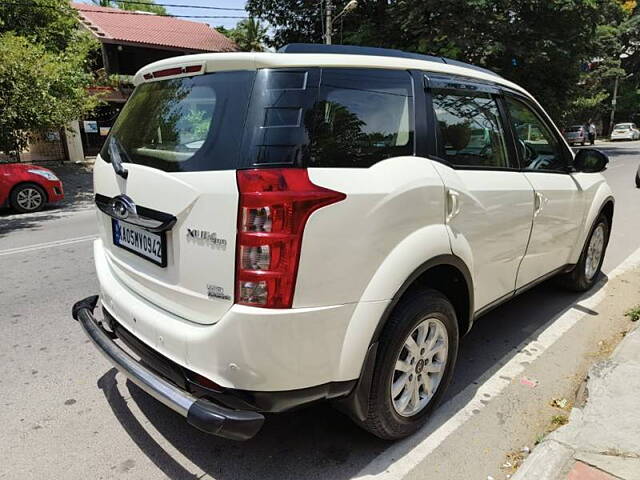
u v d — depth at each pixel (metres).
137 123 2.60
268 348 1.97
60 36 14.80
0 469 2.45
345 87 2.25
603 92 37.44
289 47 2.41
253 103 2.04
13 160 14.98
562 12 17.52
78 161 17.81
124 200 2.47
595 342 3.81
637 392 2.90
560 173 3.86
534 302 4.60
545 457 2.38
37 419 2.86
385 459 2.52
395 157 2.39
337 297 2.08
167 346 2.24
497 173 3.05
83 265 5.95
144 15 26.47
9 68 10.11
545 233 3.62
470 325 2.97
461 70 3.00
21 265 5.96
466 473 2.42
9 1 13.35
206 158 2.08
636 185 12.22
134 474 2.42
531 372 3.39
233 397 2.04
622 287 4.96
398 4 17.64
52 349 3.73
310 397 2.13
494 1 16.19
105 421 2.84
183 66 2.33
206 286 2.08
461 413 2.92
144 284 2.47
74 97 12.10
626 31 36.84
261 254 1.93
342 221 2.04
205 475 2.41
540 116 3.74
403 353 2.48
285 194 1.92
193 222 2.09
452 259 2.58
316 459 2.52
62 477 2.40
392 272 2.23
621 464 2.32
